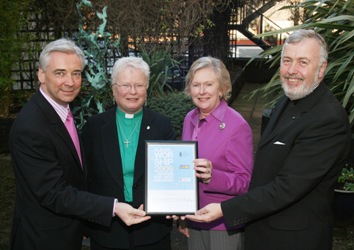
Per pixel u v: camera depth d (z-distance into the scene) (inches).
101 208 82.7
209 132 91.8
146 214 84.6
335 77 147.9
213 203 84.4
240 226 90.0
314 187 75.5
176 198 85.6
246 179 89.1
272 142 79.9
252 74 468.8
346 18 149.2
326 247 78.4
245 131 90.4
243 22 468.8
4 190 189.9
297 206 77.2
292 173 74.4
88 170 94.7
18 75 270.4
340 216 146.4
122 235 91.7
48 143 80.0
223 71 91.7
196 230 95.5
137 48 288.0
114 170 90.7
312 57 76.1
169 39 291.4
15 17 232.8
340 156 75.9
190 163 86.4
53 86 81.4
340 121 74.6
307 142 74.7
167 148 86.4
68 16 272.1
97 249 94.0
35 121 79.6
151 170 85.8
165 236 95.0
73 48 82.5
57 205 80.0
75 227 85.0
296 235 76.9
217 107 92.4
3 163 217.2
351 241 145.9
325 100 77.0
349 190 146.7
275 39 475.8
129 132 93.2
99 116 96.0
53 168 80.2
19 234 83.7
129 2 274.4
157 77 267.9
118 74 90.2
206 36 355.6
